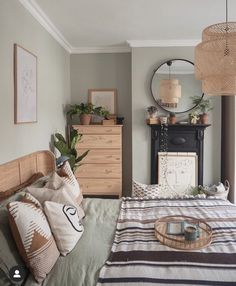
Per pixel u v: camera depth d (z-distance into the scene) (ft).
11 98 7.79
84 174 13.61
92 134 13.53
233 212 7.47
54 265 5.01
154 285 4.42
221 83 6.69
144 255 5.23
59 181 6.99
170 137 13.53
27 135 9.02
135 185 12.16
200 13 9.88
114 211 7.67
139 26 11.23
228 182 13.52
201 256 5.17
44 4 9.01
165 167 13.61
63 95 13.62
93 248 5.53
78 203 7.44
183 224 6.48
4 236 4.74
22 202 5.16
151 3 9.02
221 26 6.45
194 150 13.55
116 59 14.67
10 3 7.66
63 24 10.92
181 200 8.64
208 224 6.61
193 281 4.49
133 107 13.69
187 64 13.32
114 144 13.47
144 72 13.51
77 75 14.83
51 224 5.39
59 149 11.69
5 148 7.46
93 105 14.39
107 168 13.56
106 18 10.32
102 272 4.76
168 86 13.42
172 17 10.26
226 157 14.03
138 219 7.06
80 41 13.32
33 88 9.36
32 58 9.24
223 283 4.47
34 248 4.67
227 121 13.85
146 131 13.71
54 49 12.01
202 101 13.39
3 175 6.83
